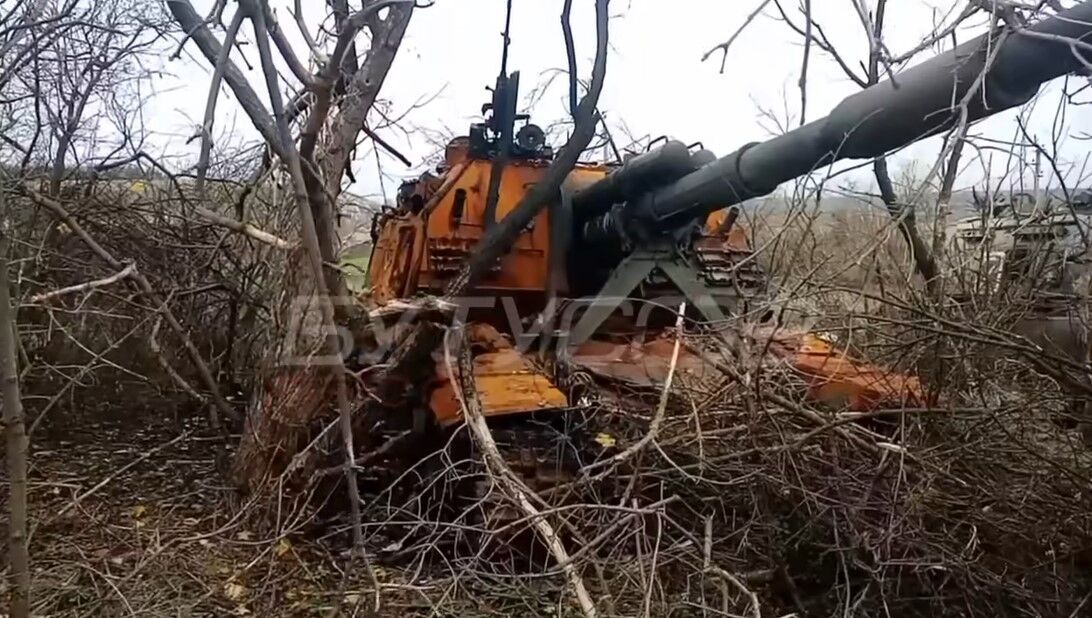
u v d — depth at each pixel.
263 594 4.30
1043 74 3.64
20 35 7.03
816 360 5.25
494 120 6.35
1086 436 4.67
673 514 4.53
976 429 4.57
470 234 6.14
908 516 4.18
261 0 3.00
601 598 3.79
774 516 4.57
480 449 4.35
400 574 4.54
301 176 3.47
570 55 4.87
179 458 6.54
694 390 4.87
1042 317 5.44
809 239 5.92
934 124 4.09
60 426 7.11
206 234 7.56
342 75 4.98
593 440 4.64
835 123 4.41
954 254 6.70
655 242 5.82
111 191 8.10
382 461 5.41
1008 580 4.22
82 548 4.62
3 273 3.04
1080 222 5.48
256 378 5.93
